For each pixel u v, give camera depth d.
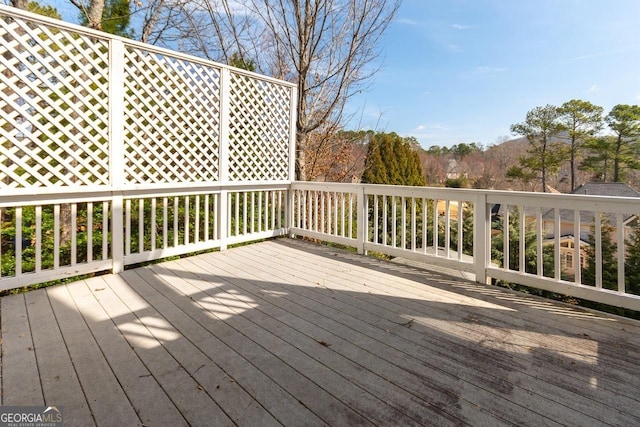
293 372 1.77
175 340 2.10
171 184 3.84
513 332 2.24
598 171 14.70
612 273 6.24
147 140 3.62
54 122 2.94
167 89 3.73
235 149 4.50
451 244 9.20
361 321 2.40
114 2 5.99
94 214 4.91
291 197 5.37
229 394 1.58
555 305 2.71
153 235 3.82
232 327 2.29
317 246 4.82
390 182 9.59
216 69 4.18
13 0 4.36
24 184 2.82
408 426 1.38
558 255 2.77
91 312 2.51
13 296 2.81
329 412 1.46
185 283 3.17
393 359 1.90
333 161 8.84
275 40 7.55
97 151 3.24
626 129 13.85
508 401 1.55
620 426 1.39
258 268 3.70
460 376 1.74
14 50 2.69
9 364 1.82
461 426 1.39
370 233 8.20
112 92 3.26
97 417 1.42
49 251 4.50
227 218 4.54
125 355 1.92
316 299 2.81
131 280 3.24
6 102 2.70
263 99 4.81
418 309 2.62
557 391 1.62
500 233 8.50
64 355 1.91
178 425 1.38
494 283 4.81
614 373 1.78
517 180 17.20
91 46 3.11
